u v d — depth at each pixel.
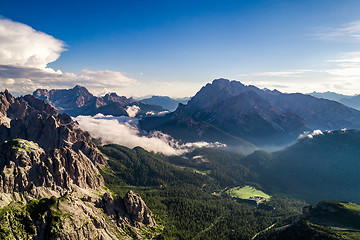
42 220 166.50
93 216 192.62
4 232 150.75
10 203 172.62
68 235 164.00
